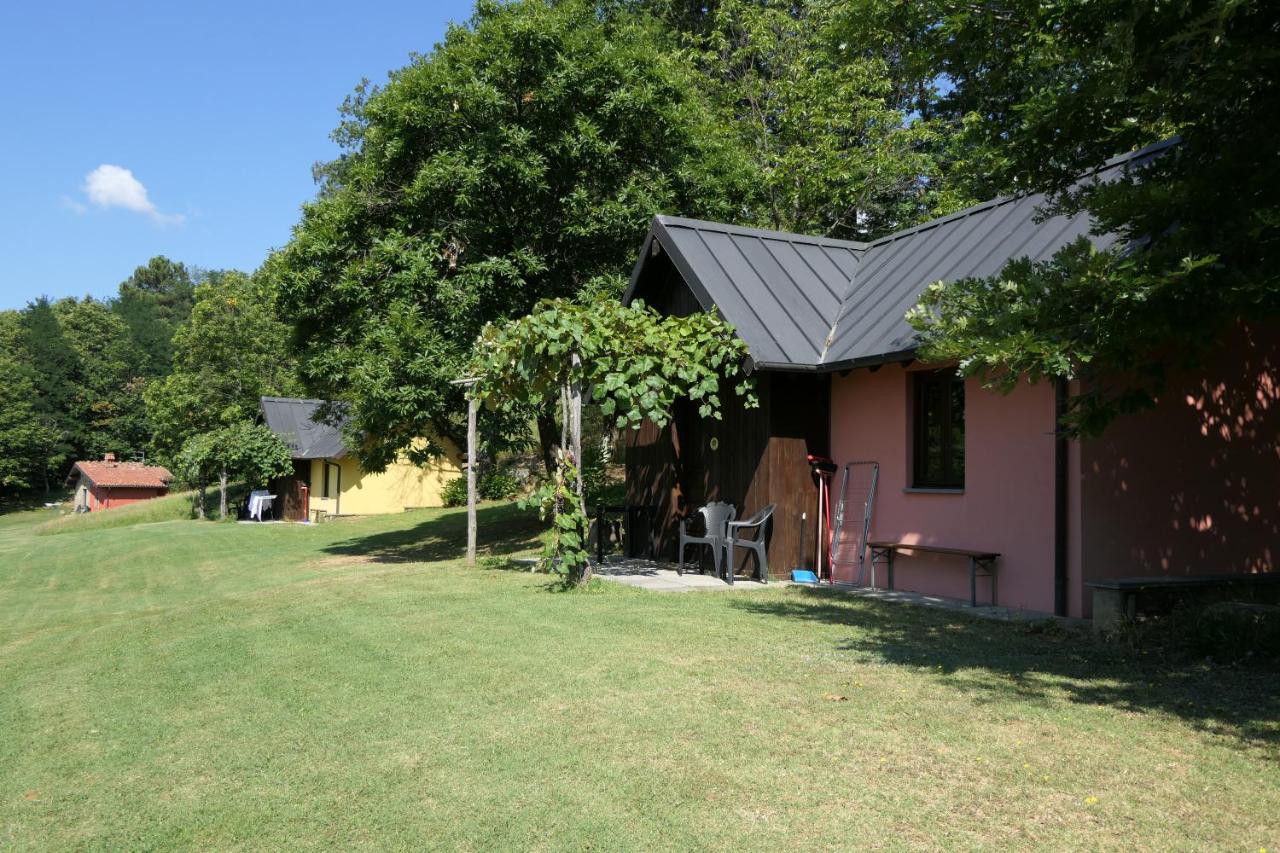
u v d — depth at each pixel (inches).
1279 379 394.6
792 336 456.1
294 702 232.7
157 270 4173.2
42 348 2751.0
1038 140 264.5
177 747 201.9
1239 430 381.1
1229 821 145.2
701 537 479.2
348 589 458.3
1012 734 189.9
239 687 253.3
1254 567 380.8
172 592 586.6
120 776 185.0
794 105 883.4
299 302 663.8
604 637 297.4
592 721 204.2
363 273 642.2
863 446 454.6
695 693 225.1
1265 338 391.5
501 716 211.3
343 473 1405.0
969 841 140.1
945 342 233.6
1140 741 184.7
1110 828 143.5
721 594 404.5
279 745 198.8
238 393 1646.2
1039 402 361.4
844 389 467.5
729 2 940.0
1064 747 181.5
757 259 511.8
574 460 430.6
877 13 285.0
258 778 179.3
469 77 634.8
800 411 470.9
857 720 200.8
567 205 649.6
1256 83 221.8
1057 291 219.1
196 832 154.8
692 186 698.8
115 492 2337.6
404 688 240.4
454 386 621.3
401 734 201.3
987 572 380.8
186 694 248.7
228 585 598.9
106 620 432.5
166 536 1161.4
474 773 175.5
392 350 603.5
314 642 310.3
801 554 465.1
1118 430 350.9
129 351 2888.8
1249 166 216.4
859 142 903.1
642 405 400.8
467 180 610.5
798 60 890.7
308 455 1471.5
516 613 349.4
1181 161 240.2
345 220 661.3
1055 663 257.9
